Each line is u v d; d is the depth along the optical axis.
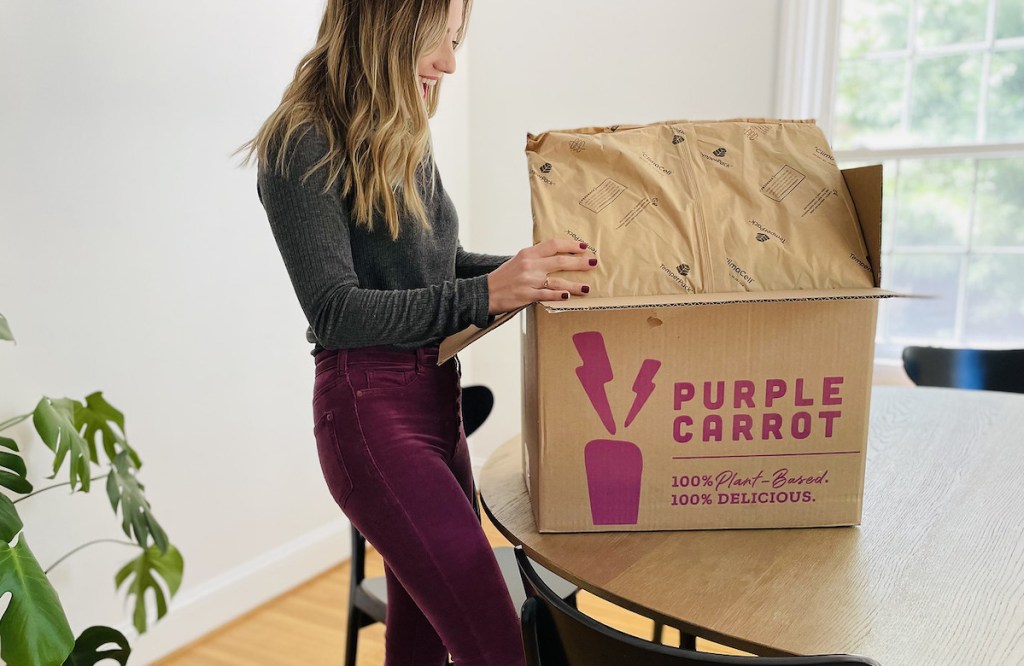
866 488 1.17
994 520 1.04
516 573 1.50
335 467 1.15
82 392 1.94
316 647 2.24
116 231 2.00
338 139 1.12
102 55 1.93
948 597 0.84
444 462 1.18
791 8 2.69
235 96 2.30
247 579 2.43
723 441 1.00
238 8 2.29
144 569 1.89
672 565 0.93
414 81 1.13
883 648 0.74
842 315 0.96
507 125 3.28
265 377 2.46
